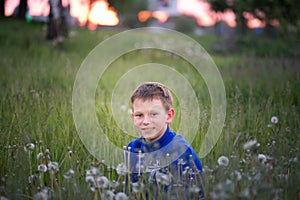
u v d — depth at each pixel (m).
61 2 14.84
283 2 11.15
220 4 15.73
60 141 3.87
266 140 3.98
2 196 2.75
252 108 4.93
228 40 17.50
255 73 7.63
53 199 2.81
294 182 2.78
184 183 2.75
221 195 2.23
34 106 4.70
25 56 10.02
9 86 6.16
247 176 2.71
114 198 2.73
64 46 13.10
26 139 3.58
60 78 6.95
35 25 18.72
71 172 2.69
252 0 11.83
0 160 3.45
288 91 5.34
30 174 3.15
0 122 4.34
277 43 16.33
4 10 21.66
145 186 2.80
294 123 4.50
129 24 26.77
